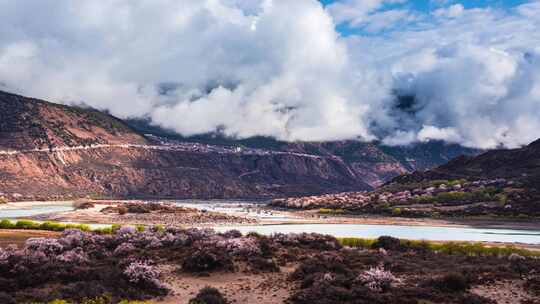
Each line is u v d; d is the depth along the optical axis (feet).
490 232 364.79
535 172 636.48
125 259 129.49
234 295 103.55
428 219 472.44
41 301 88.94
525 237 324.39
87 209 518.78
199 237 169.27
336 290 96.58
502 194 542.98
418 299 95.45
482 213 475.31
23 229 251.80
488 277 114.73
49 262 115.34
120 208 479.41
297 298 96.22
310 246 168.66
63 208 642.22
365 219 485.97
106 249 155.33
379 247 187.73
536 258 153.69
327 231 354.74
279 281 116.47
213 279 119.65
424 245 191.01
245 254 142.51
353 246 192.95
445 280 104.94
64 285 102.27
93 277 106.63
